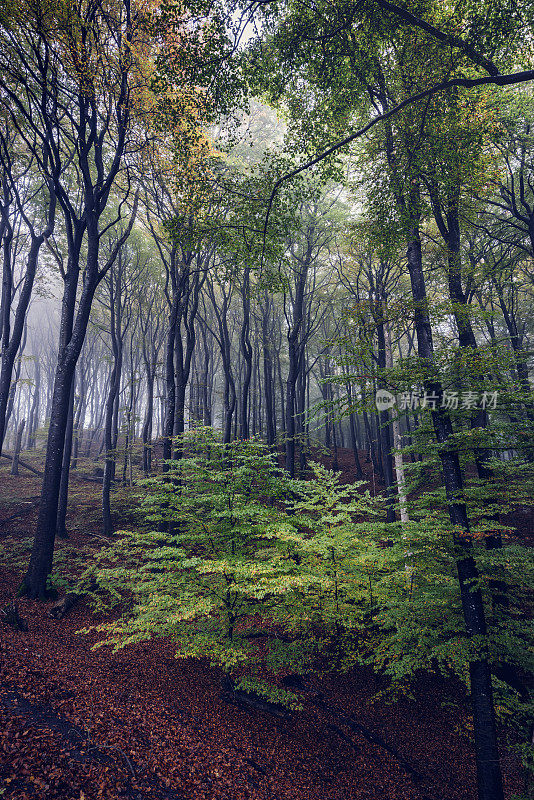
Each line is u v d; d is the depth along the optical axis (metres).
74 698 6.21
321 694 9.56
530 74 7.31
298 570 8.04
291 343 20.30
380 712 9.42
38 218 19.91
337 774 7.12
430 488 16.00
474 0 8.28
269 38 10.13
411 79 10.59
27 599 10.95
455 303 8.12
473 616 7.13
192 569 8.42
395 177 11.15
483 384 7.22
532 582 7.79
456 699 9.98
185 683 8.72
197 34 9.35
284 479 8.48
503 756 8.62
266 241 12.30
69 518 18.34
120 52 11.17
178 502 8.05
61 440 12.23
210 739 6.67
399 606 8.87
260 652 10.38
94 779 4.60
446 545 7.72
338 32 9.27
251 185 11.91
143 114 12.51
